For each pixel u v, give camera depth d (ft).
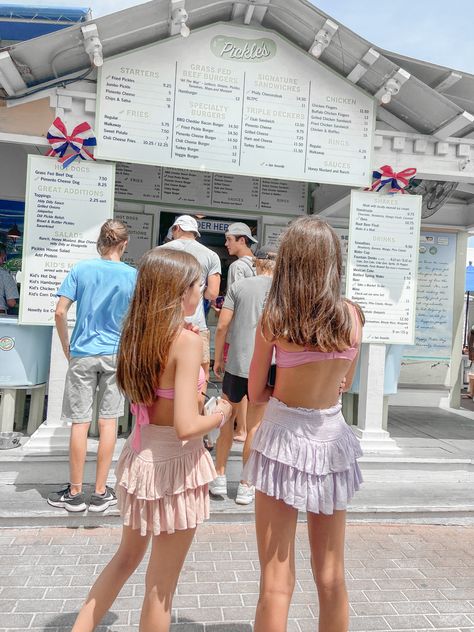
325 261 6.73
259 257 13.92
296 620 9.19
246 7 15.15
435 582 10.78
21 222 22.93
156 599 6.93
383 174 16.92
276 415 7.14
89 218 15.34
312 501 6.81
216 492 13.80
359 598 10.07
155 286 7.04
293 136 16.20
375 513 13.76
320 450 6.95
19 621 8.75
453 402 27.63
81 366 12.17
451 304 27.66
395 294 17.42
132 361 7.01
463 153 17.34
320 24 14.85
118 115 15.16
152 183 23.11
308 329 6.64
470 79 16.11
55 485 14.06
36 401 16.97
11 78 14.33
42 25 20.54
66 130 15.03
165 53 15.33
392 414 25.05
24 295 15.11
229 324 14.51
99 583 7.35
